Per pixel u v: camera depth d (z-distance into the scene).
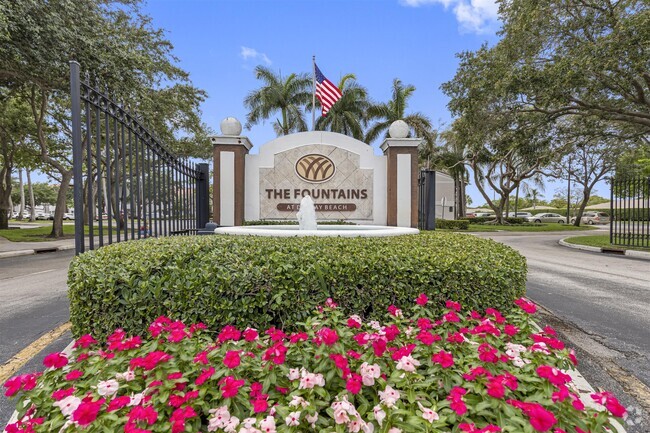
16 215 62.38
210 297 2.70
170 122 19.44
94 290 2.75
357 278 2.87
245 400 1.64
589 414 1.63
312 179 10.48
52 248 12.97
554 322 4.27
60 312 4.66
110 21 14.46
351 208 10.48
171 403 1.57
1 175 21.09
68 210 61.72
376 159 10.55
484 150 27.02
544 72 10.98
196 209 8.82
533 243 15.94
